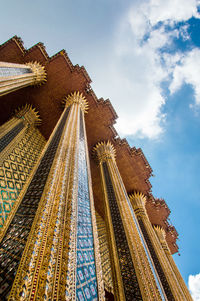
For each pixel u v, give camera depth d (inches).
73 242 116.1
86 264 122.6
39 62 500.4
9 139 382.0
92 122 581.3
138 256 259.9
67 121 346.6
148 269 250.7
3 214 207.0
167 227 768.3
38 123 537.3
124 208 344.5
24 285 80.0
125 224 310.3
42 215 124.8
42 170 193.8
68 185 175.5
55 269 94.6
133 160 639.8
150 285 228.8
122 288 227.5
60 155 213.5
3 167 290.7
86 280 111.3
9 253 105.2
